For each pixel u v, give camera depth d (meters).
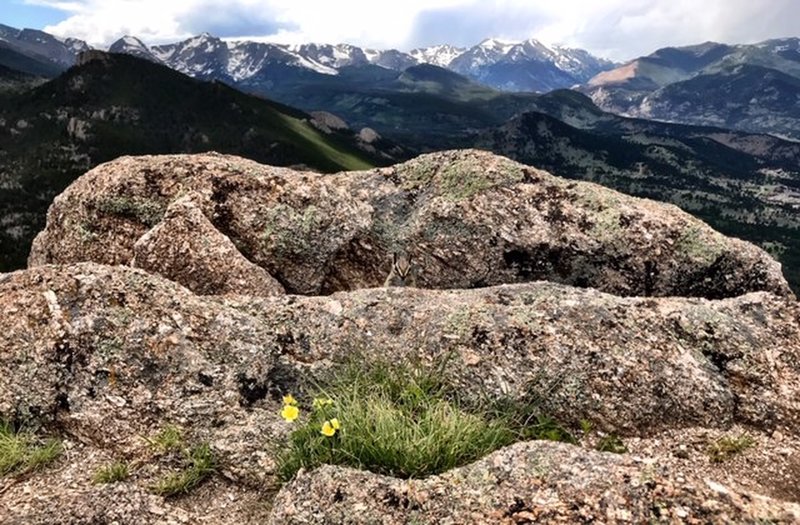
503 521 0.62
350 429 0.78
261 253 1.45
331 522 0.65
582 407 0.93
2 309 0.94
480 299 1.10
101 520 0.69
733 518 0.59
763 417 0.95
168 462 0.81
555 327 1.02
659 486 0.63
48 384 0.88
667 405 0.94
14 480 0.78
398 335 1.04
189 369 0.91
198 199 1.45
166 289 1.01
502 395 0.93
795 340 1.06
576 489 0.65
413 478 0.73
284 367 0.98
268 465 0.79
